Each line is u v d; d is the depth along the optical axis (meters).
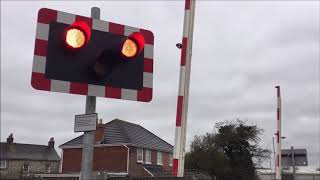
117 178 8.88
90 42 4.84
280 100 17.94
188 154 40.62
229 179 40.28
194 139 42.31
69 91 4.68
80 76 4.75
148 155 41.69
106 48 4.73
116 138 40.00
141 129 45.16
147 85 5.14
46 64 4.63
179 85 7.77
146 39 5.24
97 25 4.93
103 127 39.81
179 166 7.64
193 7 7.88
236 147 42.22
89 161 4.64
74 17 4.83
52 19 4.73
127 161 38.41
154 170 39.59
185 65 7.74
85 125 4.67
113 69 4.94
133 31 5.14
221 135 42.50
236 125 42.94
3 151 60.31
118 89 4.96
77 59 4.76
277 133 17.73
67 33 4.54
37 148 64.44
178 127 7.68
